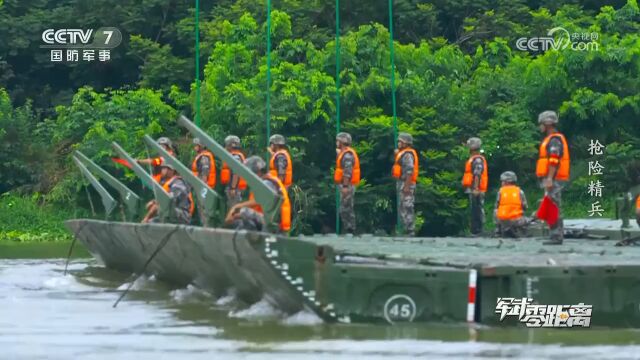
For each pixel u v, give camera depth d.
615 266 37.19
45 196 108.19
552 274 36.88
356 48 103.31
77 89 129.50
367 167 100.56
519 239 57.59
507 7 122.44
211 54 113.62
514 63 110.00
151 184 54.75
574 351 33.19
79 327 40.22
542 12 118.81
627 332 36.81
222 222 45.59
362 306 37.53
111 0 125.06
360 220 99.06
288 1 115.88
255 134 98.69
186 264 49.62
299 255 37.72
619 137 104.81
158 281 58.50
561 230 51.25
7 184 112.38
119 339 37.06
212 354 33.50
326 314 37.75
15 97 127.50
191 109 110.69
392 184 99.75
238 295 45.94
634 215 66.38
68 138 112.69
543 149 50.66
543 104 106.56
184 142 106.12
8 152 111.69
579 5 126.50
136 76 128.12
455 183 98.88
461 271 36.81
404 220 63.53
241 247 38.34
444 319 37.00
